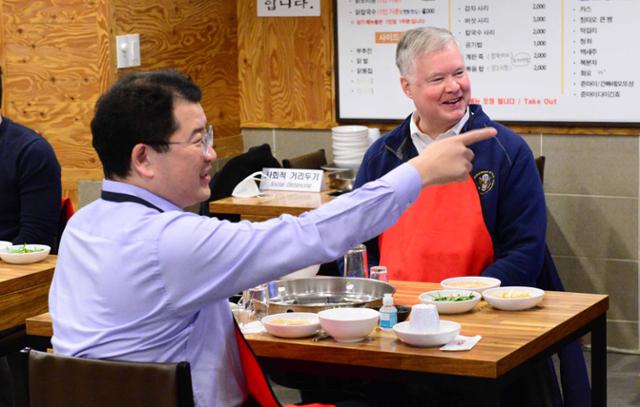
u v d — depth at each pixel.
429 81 3.52
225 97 5.99
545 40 5.33
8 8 5.21
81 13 5.10
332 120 5.90
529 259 3.43
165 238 2.10
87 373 2.14
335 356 2.63
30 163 4.20
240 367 2.31
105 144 2.19
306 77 5.93
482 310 2.96
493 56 5.43
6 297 3.46
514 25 5.37
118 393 2.12
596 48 5.25
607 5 5.19
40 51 5.20
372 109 5.78
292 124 6.01
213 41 5.85
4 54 5.25
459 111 3.55
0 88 4.25
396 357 2.55
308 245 2.09
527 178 3.52
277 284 3.13
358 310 2.78
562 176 5.42
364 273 3.24
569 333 2.86
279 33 5.95
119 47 5.13
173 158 2.18
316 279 3.16
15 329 3.55
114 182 2.22
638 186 5.29
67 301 2.24
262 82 6.04
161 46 5.44
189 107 2.19
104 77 5.10
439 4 5.51
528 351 2.60
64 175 5.25
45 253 3.78
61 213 4.41
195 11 5.68
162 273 2.10
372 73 5.74
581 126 5.33
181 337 2.18
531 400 3.24
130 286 2.12
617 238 5.37
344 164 5.54
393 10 5.62
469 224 3.50
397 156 3.69
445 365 2.49
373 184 2.14
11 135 4.24
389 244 3.59
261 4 5.96
